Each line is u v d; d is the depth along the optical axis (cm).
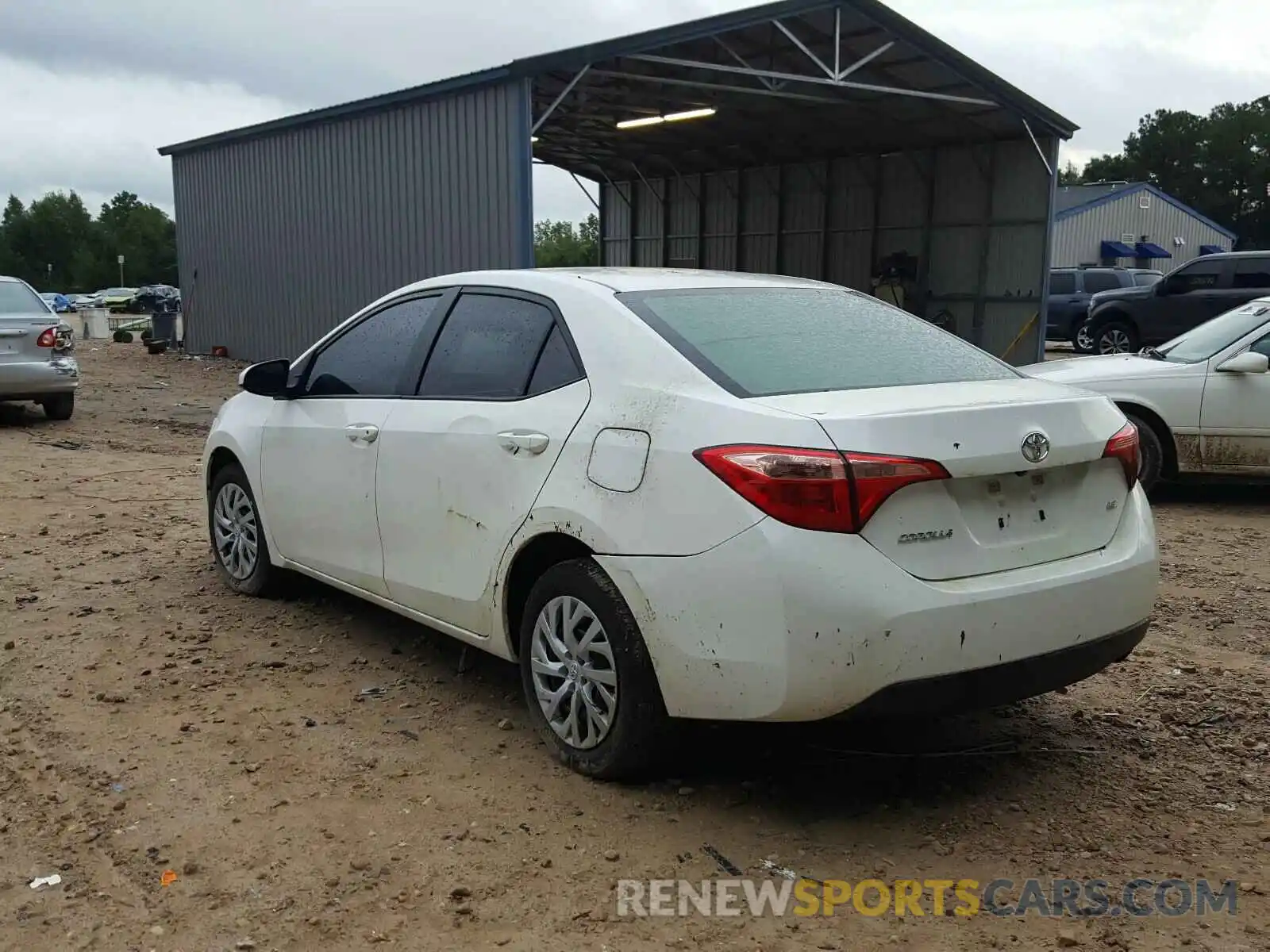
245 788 377
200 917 302
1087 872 325
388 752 405
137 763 395
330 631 543
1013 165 2011
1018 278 2023
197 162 2420
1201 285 2056
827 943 291
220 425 594
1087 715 440
